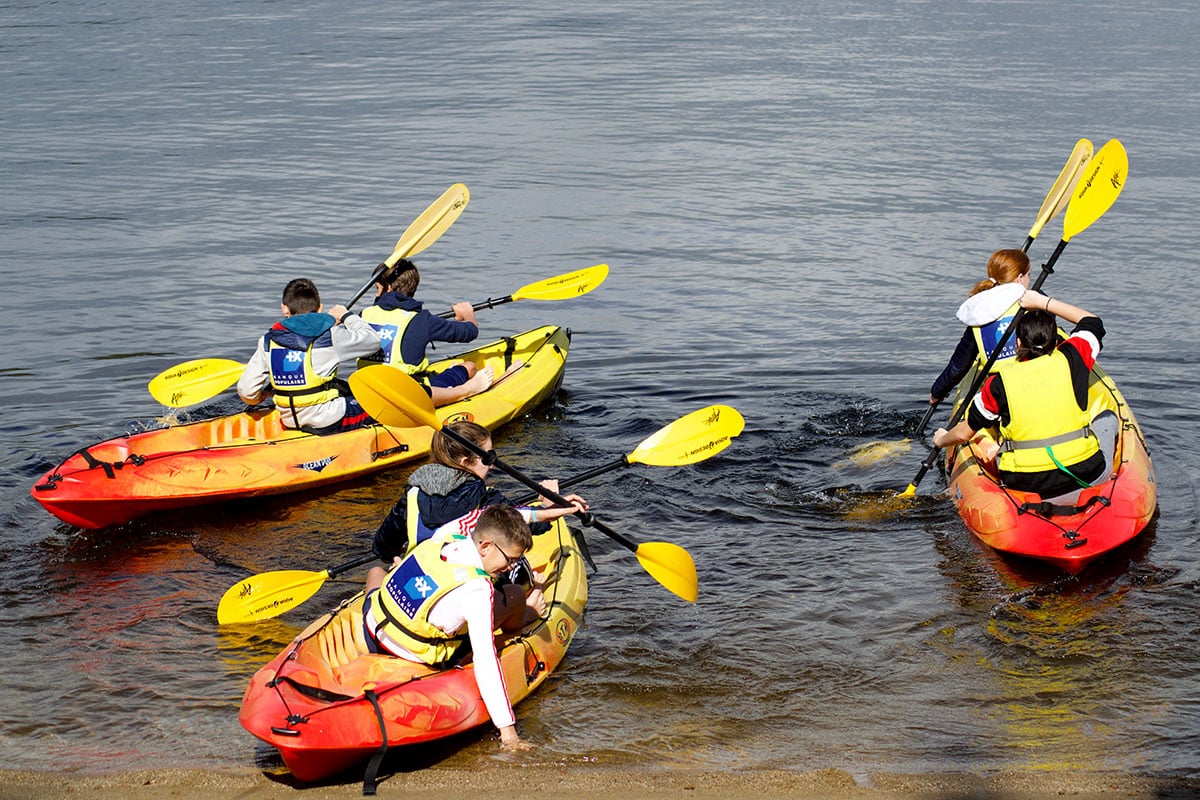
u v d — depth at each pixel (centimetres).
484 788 549
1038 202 1966
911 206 1956
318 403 995
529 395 1131
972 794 535
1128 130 2444
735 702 629
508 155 2325
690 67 3234
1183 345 1311
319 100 2836
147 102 2792
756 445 1035
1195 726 593
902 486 945
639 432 1088
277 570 806
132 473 891
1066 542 786
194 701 632
